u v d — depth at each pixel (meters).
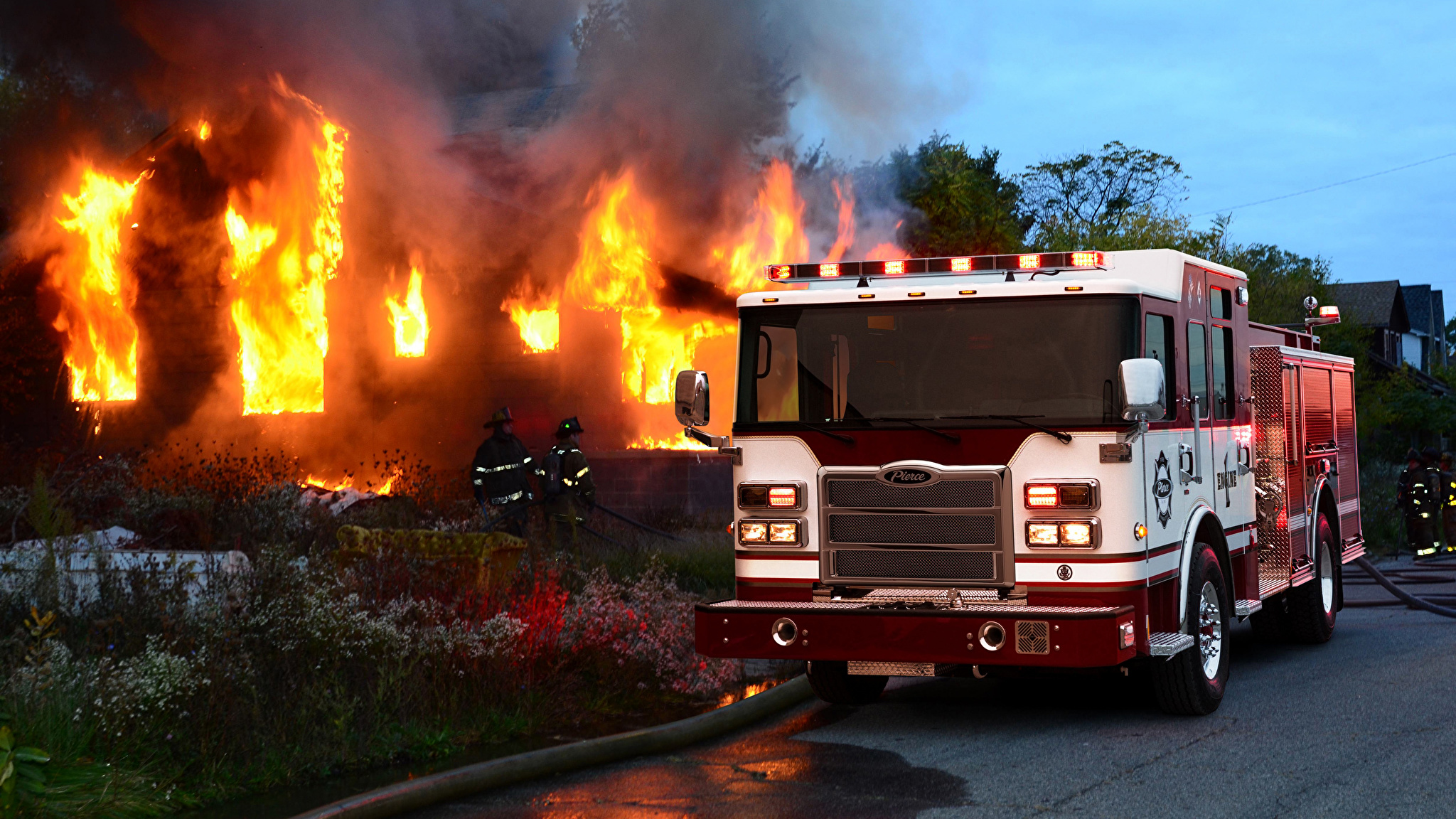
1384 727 6.72
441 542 8.70
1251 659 9.30
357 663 6.59
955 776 5.89
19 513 10.22
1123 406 6.28
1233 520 8.05
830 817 5.23
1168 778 5.76
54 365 23.86
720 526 17.45
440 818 5.30
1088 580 6.30
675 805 5.45
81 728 5.43
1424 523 17.22
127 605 6.72
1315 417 10.02
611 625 7.75
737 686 7.84
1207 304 7.76
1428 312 70.44
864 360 6.80
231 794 5.38
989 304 6.62
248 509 11.97
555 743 6.35
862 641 6.45
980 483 6.49
